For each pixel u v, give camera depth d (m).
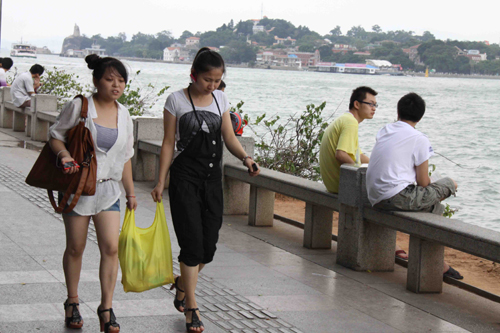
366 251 5.74
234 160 7.88
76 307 3.92
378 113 38.50
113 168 3.81
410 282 5.25
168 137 4.07
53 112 13.36
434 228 4.84
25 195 7.94
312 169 10.77
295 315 4.45
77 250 3.82
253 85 78.56
